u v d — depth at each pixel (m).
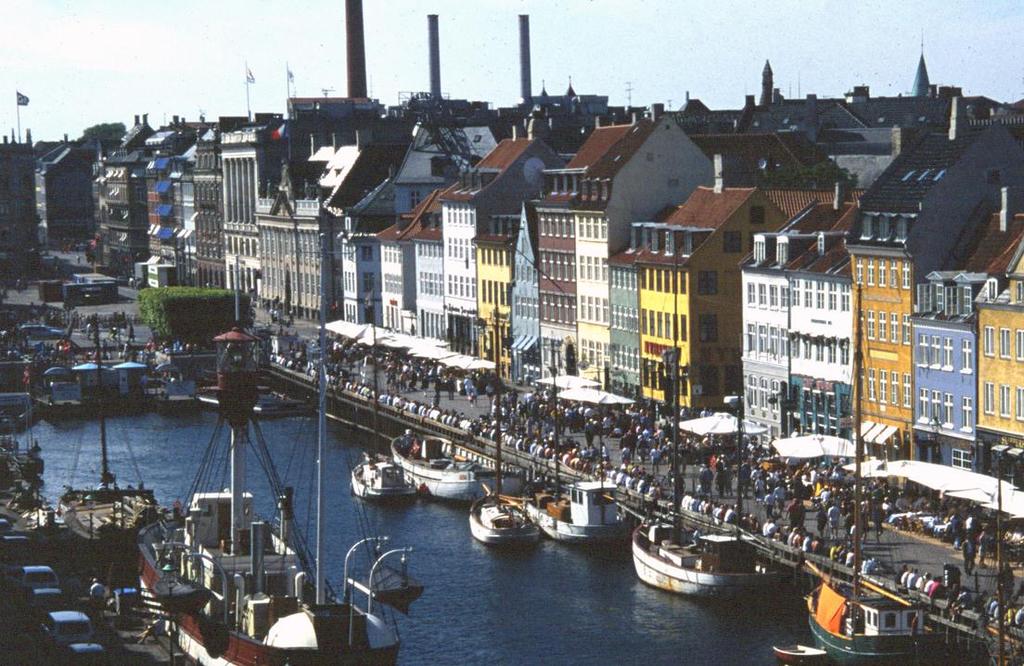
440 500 186.38
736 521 150.62
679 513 154.88
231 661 116.25
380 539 140.62
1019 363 158.75
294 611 118.69
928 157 180.75
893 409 178.00
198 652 121.25
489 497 178.00
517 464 189.75
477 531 165.62
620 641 133.25
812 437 157.38
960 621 121.00
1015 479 158.12
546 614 141.12
